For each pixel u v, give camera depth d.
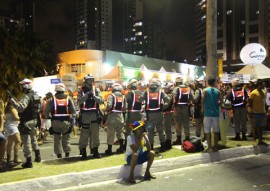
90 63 32.41
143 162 7.52
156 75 27.41
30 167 8.01
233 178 7.47
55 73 32.81
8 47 25.28
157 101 9.48
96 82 23.59
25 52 26.45
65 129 9.12
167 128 10.05
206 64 11.13
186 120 10.91
